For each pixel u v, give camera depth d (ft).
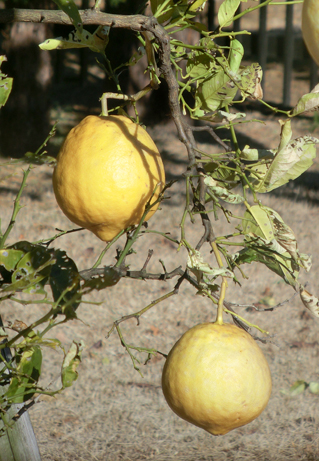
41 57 33.01
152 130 38.01
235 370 3.47
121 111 4.28
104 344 17.78
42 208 27.37
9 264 3.29
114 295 20.25
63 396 15.70
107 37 4.00
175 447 14.02
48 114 34.14
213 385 3.44
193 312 19.63
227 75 3.92
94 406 15.42
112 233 3.97
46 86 33.53
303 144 3.69
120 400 15.70
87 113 41.81
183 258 22.76
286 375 16.46
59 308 3.01
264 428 14.65
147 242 23.97
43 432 14.32
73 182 3.81
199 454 13.76
